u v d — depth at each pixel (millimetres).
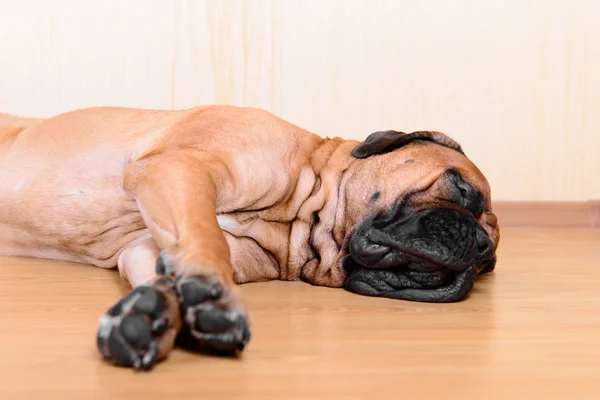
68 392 1063
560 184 2979
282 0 2709
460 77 2857
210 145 1540
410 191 1553
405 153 1604
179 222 1309
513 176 2943
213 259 1212
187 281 1151
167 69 2658
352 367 1174
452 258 1465
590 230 2896
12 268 1742
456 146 1681
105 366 1145
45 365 1146
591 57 2938
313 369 1160
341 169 1650
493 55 2871
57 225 1702
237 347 1153
